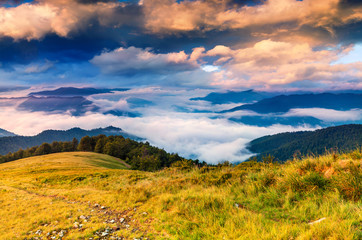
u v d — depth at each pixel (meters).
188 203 9.77
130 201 12.24
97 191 17.83
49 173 39.81
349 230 5.31
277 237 5.85
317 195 8.57
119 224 9.36
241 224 7.31
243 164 17.72
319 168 10.22
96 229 8.84
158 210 9.95
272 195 9.46
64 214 11.30
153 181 17.89
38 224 10.41
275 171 12.15
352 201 7.41
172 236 7.38
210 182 13.66
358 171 8.59
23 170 49.03
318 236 5.54
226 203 9.38
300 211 7.68
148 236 7.79
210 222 7.84
